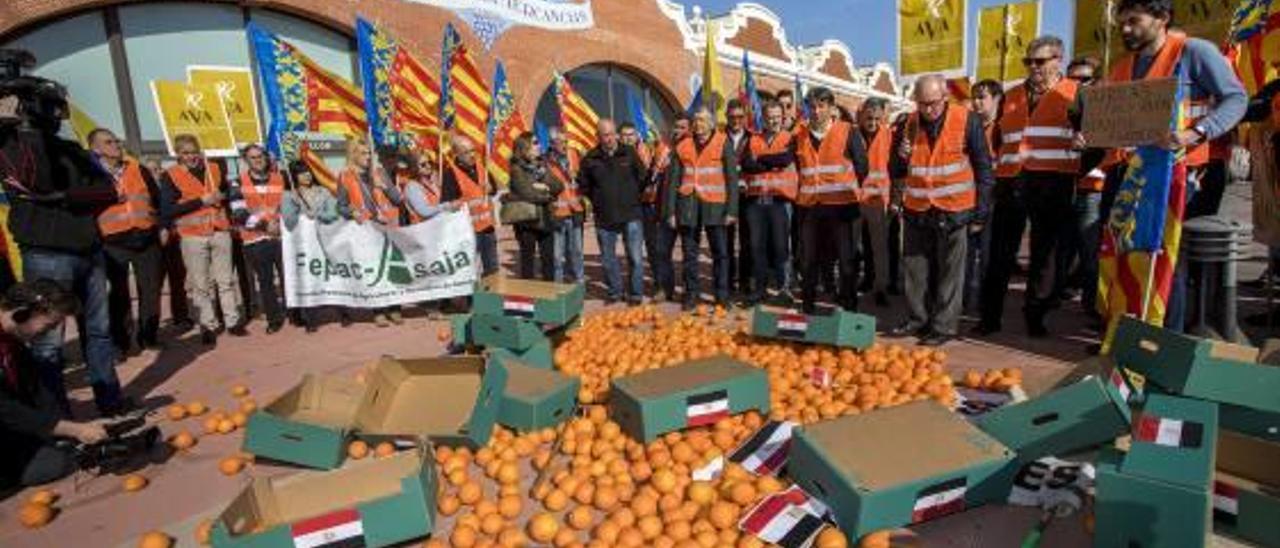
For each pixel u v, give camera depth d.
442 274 7.43
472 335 5.16
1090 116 3.89
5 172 4.15
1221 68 3.69
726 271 7.13
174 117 8.58
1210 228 4.26
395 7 14.30
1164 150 3.82
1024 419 3.04
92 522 3.44
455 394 4.36
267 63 8.12
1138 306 4.03
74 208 4.37
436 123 8.63
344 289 7.22
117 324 6.38
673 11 21.19
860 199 6.28
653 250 8.29
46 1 10.65
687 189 6.86
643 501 2.99
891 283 7.67
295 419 4.13
